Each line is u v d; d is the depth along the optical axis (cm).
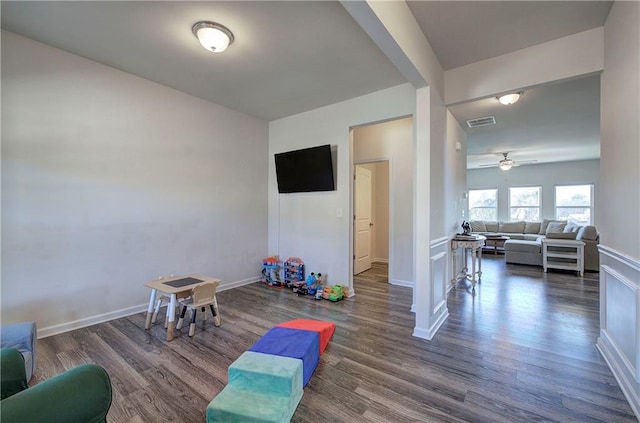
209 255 389
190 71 303
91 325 283
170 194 346
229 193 414
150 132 327
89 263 284
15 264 243
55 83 262
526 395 179
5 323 238
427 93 264
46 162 258
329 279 402
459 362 218
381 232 621
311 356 201
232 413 150
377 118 354
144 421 159
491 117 445
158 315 314
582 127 505
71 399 93
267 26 227
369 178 575
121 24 227
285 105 401
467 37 251
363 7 165
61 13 213
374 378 198
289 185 435
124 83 305
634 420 158
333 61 282
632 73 177
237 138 425
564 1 207
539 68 261
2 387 119
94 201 286
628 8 183
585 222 823
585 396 178
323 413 165
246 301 363
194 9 209
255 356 184
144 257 323
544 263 533
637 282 168
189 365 214
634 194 173
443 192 313
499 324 289
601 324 234
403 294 397
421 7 213
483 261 648
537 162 864
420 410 166
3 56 235
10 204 240
